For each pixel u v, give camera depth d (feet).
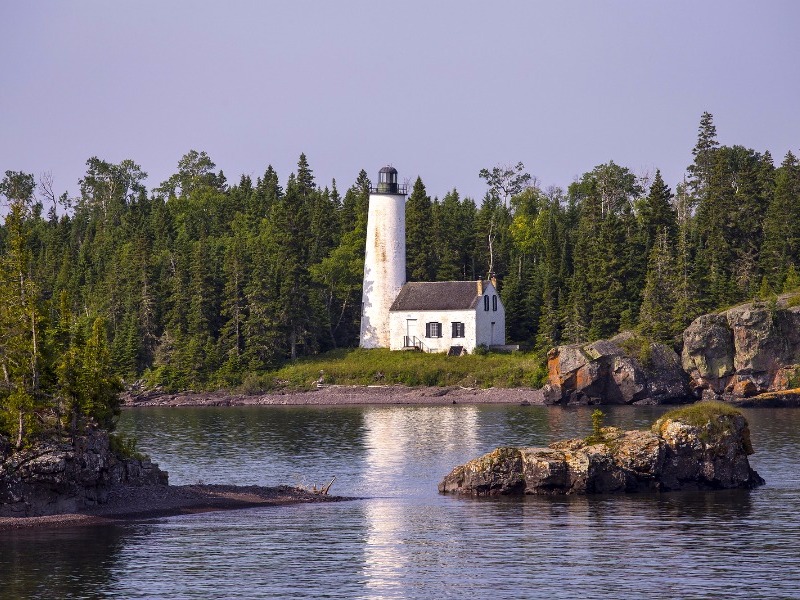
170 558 328.08
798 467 479.41
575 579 301.43
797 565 312.29
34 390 395.96
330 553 333.21
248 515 390.63
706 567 311.27
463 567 315.99
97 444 396.16
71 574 311.06
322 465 517.55
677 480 426.51
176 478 482.69
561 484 421.18
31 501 379.96
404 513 393.09
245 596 289.94
